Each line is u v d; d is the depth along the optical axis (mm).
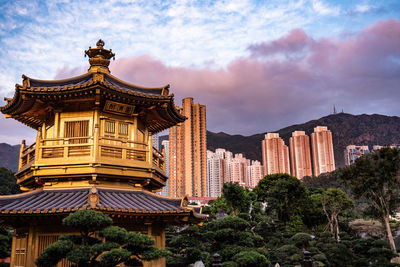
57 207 16047
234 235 26984
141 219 17734
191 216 18578
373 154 67938
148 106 20453
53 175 18250
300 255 52875
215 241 30234
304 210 91375
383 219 70875
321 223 98750
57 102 19391
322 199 90250
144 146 21000
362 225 90250
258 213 93250
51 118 21203
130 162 19016
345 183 69562
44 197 17891
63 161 18188
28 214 15789
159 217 17844
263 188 120500
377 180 64062
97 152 18156
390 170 64250
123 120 20422
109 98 18953
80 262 13164
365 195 66750
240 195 76375
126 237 13328
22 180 20234
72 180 18656
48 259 13062
